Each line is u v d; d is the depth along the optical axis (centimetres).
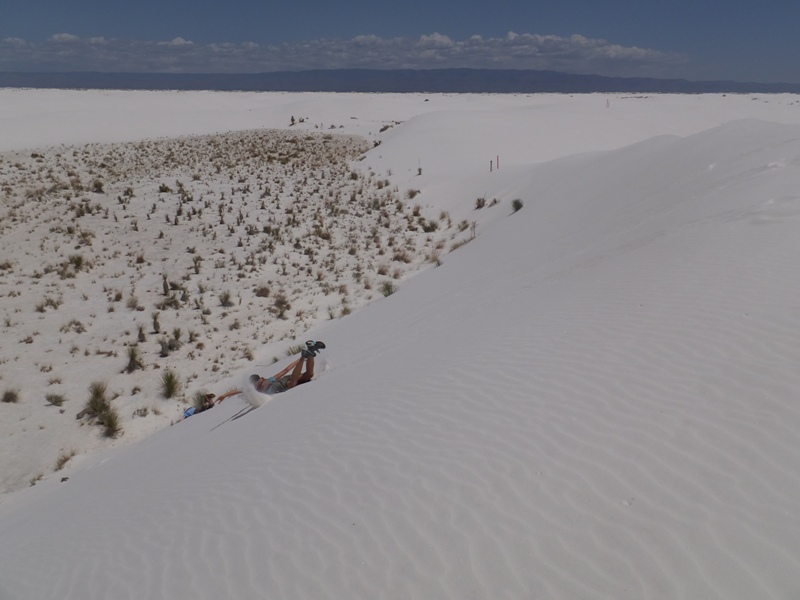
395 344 1007
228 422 869
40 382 1280
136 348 1424
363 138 5228
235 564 403
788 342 476
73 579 467
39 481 974
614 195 1667
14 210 2469
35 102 7144
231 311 1636
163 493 596
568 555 329
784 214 796
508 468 421
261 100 9825
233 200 2731
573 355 581
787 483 337
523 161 3622
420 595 328
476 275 1502
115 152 4188
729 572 292
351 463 500
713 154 1485
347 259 2083
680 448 390
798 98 9369
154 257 1998
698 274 685
